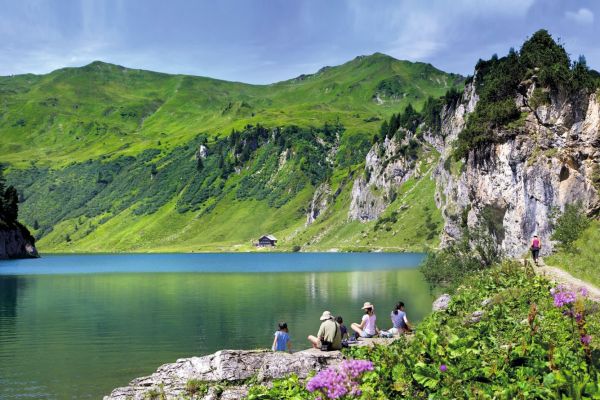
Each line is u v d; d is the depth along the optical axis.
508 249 70.50
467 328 23.77
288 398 17.45
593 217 57.06
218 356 22.28
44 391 30.69
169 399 20.47
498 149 72.56
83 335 47.56
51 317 58.91
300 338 45.34
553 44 72.12
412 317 53.19
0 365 36.53
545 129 66.69
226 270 154.62
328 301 71.62
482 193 76.25
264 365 21.55
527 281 35.94
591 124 61.50
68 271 154.88
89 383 32.25
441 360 16.36
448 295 45.84
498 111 72.81
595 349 16.64
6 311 64.62
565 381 12.74
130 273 144.12
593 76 65.81
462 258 74.75
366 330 29.62
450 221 112.31
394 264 167.50
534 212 65.81
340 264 172.25
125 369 35.47
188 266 181.75
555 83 66.44
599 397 11.97
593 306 24.98
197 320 55.94
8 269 166.38
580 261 47.22
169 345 43.06
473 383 14.59
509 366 15.49
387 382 15.87
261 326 51.81
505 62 76.12
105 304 71.75
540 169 64.88
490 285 36.53
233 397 20.06
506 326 23.78
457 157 82.94
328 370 11.85
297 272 138.25
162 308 66.38
